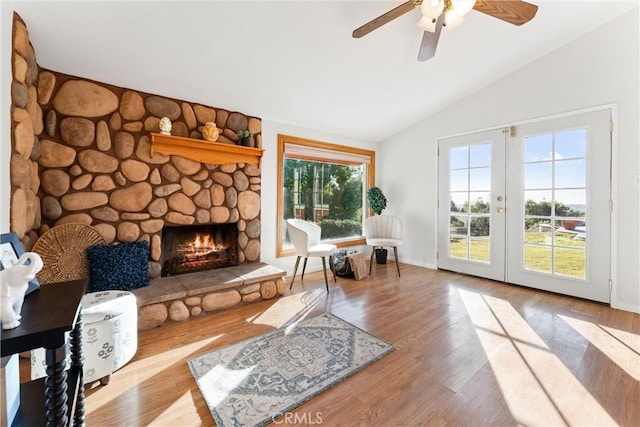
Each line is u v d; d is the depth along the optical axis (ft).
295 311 8.43
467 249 12.39
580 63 9.25
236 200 10.55
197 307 8.00
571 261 9.60
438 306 8.83
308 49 7.91
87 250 7.55
